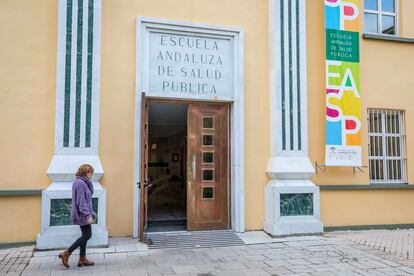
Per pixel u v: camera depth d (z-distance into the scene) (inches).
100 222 292.2
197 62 343.6
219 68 349.4
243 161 346.0
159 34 336.2
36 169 301.1
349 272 246.8
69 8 303.7
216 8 351.6
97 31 307.9
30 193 296.0
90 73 304.2
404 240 338.0
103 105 318.3
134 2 331.3
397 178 402.0
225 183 349.7
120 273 236.4
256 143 353.4
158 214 412.5
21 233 294.7
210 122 350.3
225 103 353.1
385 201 389.4
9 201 294.8
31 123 302.5
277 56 352.5
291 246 309.6
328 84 370.6
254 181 350.3
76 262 257.3
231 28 350.3
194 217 339.6
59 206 286.7
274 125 349.4
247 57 356.5
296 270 249.0
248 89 354.6
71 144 296.4
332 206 371.9
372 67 398.6
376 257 282.0
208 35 347.6
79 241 247.6
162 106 386.6
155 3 336.2
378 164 397.7
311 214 346.3
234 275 237.1
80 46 303.6
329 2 377.4
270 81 358.6
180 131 515.5
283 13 358.6
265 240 323.9
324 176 373.1
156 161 527.2
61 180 291.7
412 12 420.2
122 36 326.3
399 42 410.3
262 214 350.9
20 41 304.3
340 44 376.8
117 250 285.0
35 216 298.0
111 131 318.3
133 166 321.1
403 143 405.7
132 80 326.0
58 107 295.7
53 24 311.7
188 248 298.4
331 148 366.9
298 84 356.5
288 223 336.2
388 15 420.8
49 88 307.6
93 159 297.9
